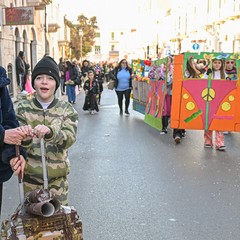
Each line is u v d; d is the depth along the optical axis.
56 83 3.40
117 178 6.64
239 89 8.88
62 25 40.81
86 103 15.27
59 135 3.14
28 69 20.91
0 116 2.88
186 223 4.80
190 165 7.45
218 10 36.84
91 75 15.19
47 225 2.63
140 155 8.25
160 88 10.98
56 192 3.41
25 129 2.88
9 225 2.63
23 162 2.90
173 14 52.91
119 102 15.10
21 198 2.83
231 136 10.41
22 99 3.54
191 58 8.95
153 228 4.67
